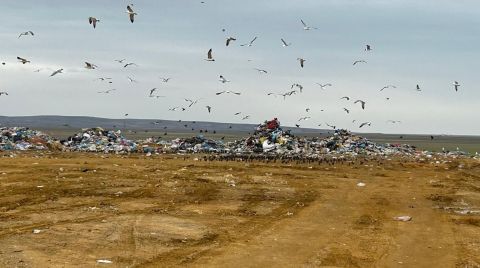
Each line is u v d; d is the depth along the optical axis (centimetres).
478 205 4184
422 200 4353
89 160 6575
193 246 2628
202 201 4009
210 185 4769
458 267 2395
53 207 3525
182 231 2933
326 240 2869
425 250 2702
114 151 8256
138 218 3228
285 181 5209
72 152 8019
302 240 2845
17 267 2123
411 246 2780
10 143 8225
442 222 3459
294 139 9381
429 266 2403
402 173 6212
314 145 9181
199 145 9044
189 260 2359
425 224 3388
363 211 3819
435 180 5638
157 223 3103
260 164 6612
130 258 2350
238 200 4116
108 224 3005
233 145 9331
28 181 4575
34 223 2995
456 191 4856
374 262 2452
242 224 3225
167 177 5197
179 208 3681
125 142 9275
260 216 3522
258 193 4444
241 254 2502
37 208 3469
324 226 3256
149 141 10231
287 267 2312
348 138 9619
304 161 7094
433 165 7062
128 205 3719
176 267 2241
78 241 2595
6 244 2470
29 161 6134
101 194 4116
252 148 8931
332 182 5281
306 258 2473
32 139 8581
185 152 8494
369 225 3331
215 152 8638
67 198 3884
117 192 4228
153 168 5906
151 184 4709
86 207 3562
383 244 2812
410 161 7612
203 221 3253
